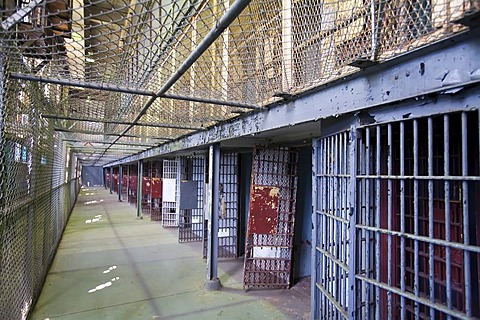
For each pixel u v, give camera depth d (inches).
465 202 52.4
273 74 107.3
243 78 112.8
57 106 151.9
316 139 104.5
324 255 96.9
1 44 69.2
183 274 195.5
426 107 60.0
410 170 89.1
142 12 74.6
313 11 88.7
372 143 91.0
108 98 150.3
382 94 68.3
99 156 591.2
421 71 59.2
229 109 134.7
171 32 79.2
